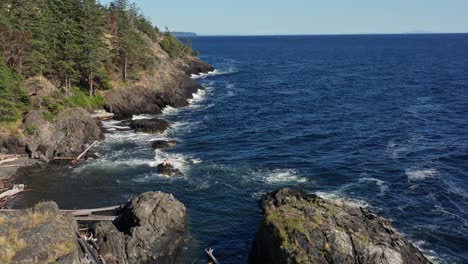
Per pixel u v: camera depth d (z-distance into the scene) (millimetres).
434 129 73750
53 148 60719
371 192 48219
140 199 40219
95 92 84500
